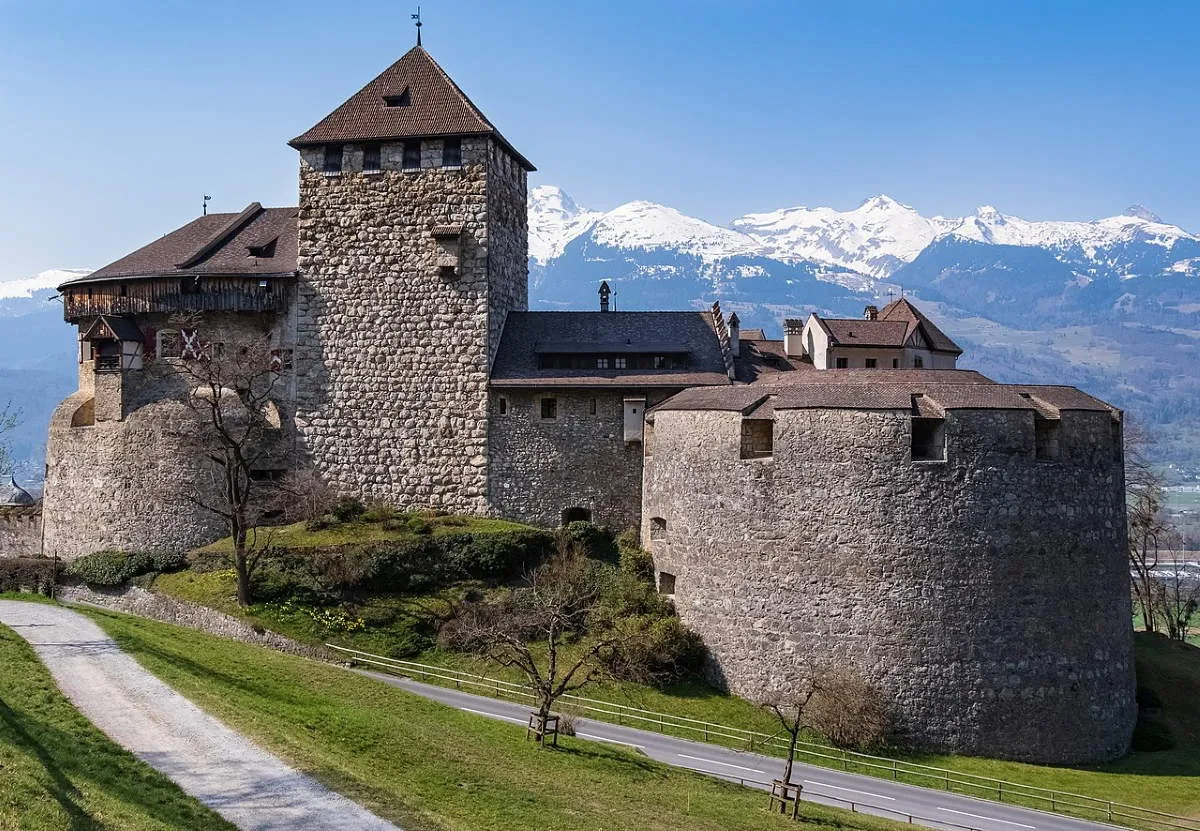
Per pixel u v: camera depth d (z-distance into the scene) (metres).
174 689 37.44
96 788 27.67
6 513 74.00
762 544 51.94
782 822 36.19
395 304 65.56
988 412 50.06
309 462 65.94
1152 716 55.31
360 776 32.25
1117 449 53.94
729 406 54.12
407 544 57.94
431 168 65.50
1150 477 79.38
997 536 49.50
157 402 65.38
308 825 28.00
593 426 63.97
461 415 64.69
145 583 59.44
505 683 49.91
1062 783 46.00
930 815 40.16
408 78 68.44
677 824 33.84
